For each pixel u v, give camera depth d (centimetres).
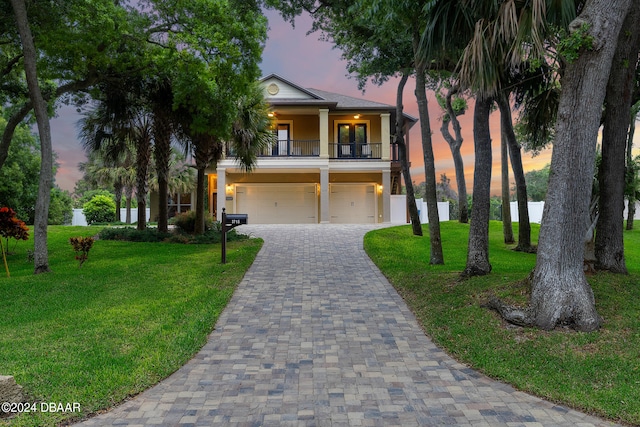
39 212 884
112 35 946
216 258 1036
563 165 497
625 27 671
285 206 2298
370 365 435
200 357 457
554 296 484
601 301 537
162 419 326
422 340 511
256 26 1062
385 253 1083
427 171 937
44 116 888
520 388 377
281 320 588
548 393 362
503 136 1396
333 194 2309
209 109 1116
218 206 2003
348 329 551
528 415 332
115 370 401
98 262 995
